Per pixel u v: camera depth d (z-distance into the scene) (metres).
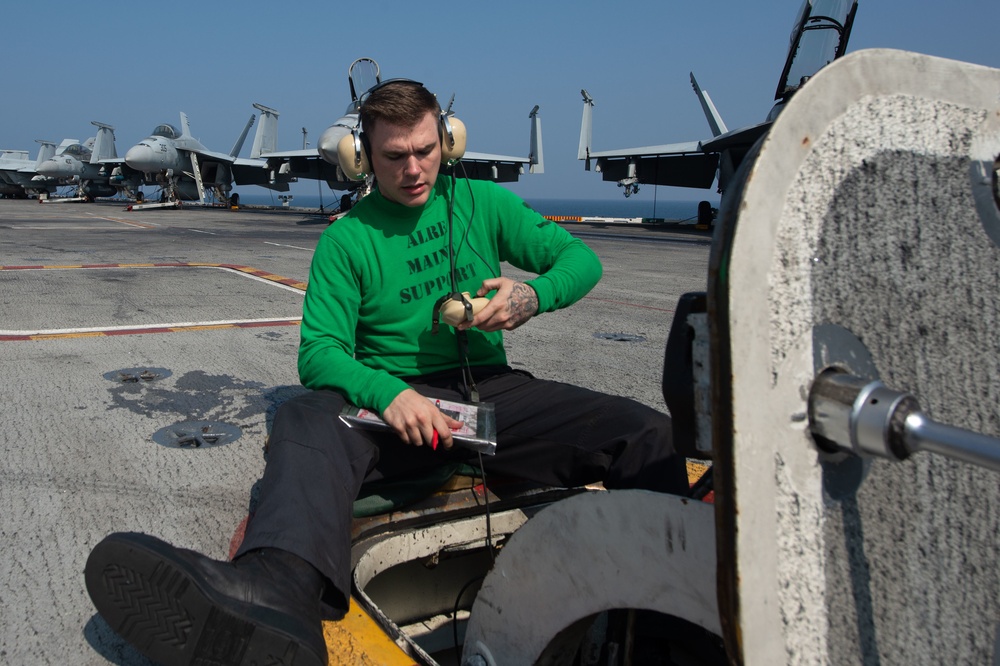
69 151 44.19
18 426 2.86
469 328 1.78
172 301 5.99
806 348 0.79
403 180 1.76
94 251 10.43
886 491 0.88
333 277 1.84
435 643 1.89
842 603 0.82
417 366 1.93
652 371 4.16
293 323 5.21
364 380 1.65
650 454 1.64
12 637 1.54
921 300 0.93
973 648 1.00
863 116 0.83
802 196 0.78
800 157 0.77
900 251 0.90
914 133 0.90
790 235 0.77
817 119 0.78
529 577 1.19
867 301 0.86
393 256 1.87
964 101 0.96
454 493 1.91
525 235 2.01
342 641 1.43
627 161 28.39
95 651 1.52
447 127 1.88
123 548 1.19
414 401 1.59
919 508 0.92
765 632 0.74
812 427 0.80
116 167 38.75
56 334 4.54
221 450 2.68
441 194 1.95
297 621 1.25
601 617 1.46
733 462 0.72
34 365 3.78
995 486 1.03
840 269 0.82
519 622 1.22
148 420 2.98
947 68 0.93
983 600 1.01
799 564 0.78
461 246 1.95
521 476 1.86
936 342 0.95
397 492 1.80
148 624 1.23
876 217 0.86
